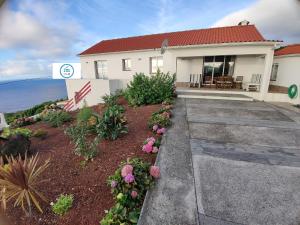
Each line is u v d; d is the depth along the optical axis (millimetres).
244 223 2295
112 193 2660
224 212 2459
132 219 2230
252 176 3244
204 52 10203
